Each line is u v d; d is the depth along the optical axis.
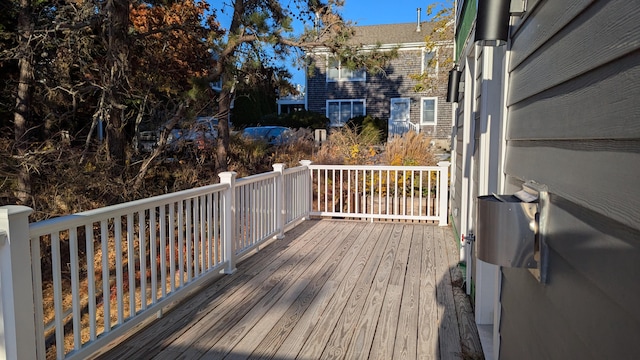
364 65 7.80
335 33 7.69
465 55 4.11
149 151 7.48
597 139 0.91
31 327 1.91
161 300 2.97
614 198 0.82
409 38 18.45
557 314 1.16
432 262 4.33
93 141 7.04
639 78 0.74
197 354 2.50
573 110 1.05
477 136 3.30
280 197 5.31
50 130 7.00
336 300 3.32
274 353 2.51
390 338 2.70
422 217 6.26
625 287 0.77
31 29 6.14
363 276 3.89
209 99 7.55
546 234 1.27
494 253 1.37
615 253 0.82
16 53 6.18
